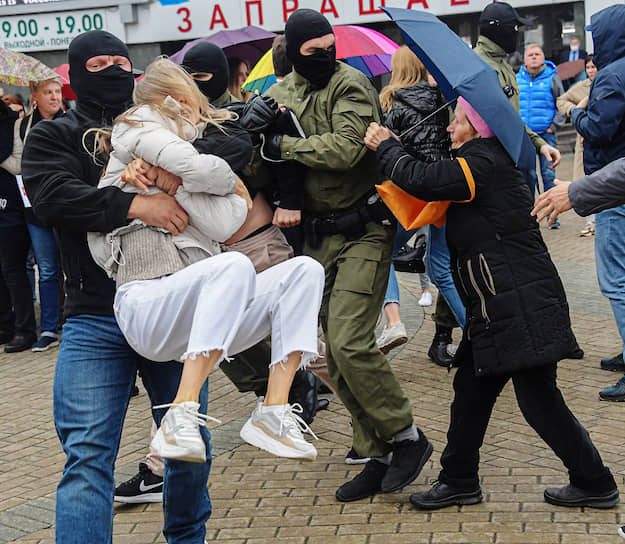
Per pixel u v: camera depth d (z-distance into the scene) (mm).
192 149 2750
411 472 3881
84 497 2752
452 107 3971
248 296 2578
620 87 4621
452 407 3717
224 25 16453
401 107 5090
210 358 2506
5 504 4184
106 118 3072
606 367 5609
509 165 3467
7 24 17391
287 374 2635
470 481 3742
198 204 2787
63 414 2871
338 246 3965
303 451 2531
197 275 2568
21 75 6676
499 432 4629
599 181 3219
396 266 5754
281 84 4055
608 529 3457
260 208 4082
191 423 2424
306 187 3961
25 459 4848
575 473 3615
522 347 3387
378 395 3801
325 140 3738
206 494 3264
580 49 15797
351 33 7906
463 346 3605
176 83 2850
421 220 3525
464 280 3498
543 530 3484
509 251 3430
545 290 3432
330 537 3566
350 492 3914
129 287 2713
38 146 2963
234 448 4680
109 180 2879
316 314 2666
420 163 3463
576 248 9773
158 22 16766
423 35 3602
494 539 3438
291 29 3818
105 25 16922
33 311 7516
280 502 3949
